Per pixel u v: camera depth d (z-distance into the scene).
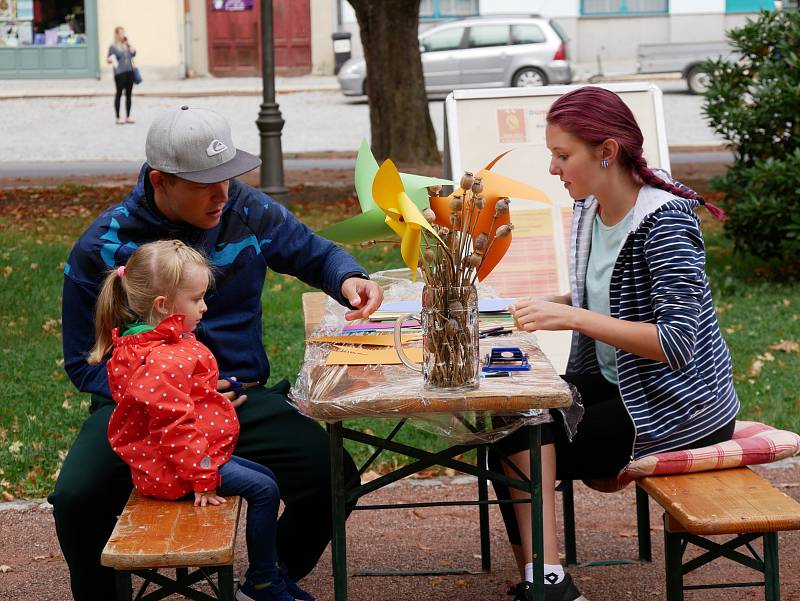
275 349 7.02
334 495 3.11
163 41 28.88
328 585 4.16
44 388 6.29
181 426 3.04
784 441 3.41
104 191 14.10
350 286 3.63
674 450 3.38
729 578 4.11
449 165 5.55
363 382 3.08
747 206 8.38
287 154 17.97
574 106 3.35
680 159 16.20
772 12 8.62
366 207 3.81
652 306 3.35
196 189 3.40
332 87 26.92
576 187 3.40
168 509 3.07
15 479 5.11
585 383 3.72
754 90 8.58
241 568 4.27
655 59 24.88
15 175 15.91
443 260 2.90
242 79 29.23
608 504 4.93
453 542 4.52
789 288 8.52
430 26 29.58
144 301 3.14
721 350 3.45
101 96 26.16
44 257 9.67
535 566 3.16
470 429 3.17
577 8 29.83
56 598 4.02
